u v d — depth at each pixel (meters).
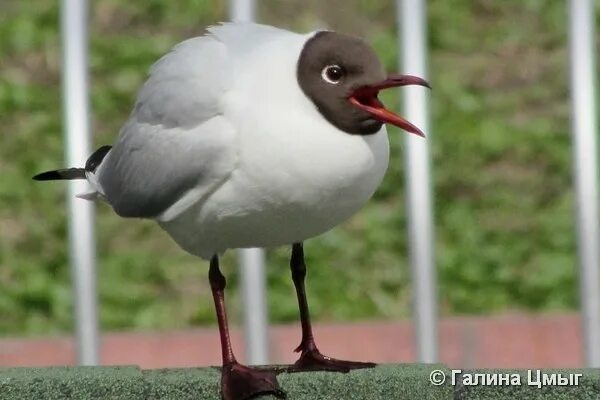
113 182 8.02
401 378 7.46
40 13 15.12
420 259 10.09
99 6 15.12
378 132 7.31
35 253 12.81
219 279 7.77
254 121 7.14
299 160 7.09
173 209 7.53
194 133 7.33
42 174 8.59
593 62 10.21
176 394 7.42
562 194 13.41
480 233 13.03
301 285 7.94
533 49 14.84
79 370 7.62
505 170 13.63
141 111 7.74
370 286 12.46
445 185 13.49
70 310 12.24
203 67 7.38
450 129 13.94
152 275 12.59
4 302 12.30
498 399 7.49
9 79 14.34
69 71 10.00
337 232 12.98
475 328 10.96
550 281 12.50
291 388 7.45
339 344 10.81
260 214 7.32
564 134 13.92
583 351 10.52
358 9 15.12
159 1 15.15
